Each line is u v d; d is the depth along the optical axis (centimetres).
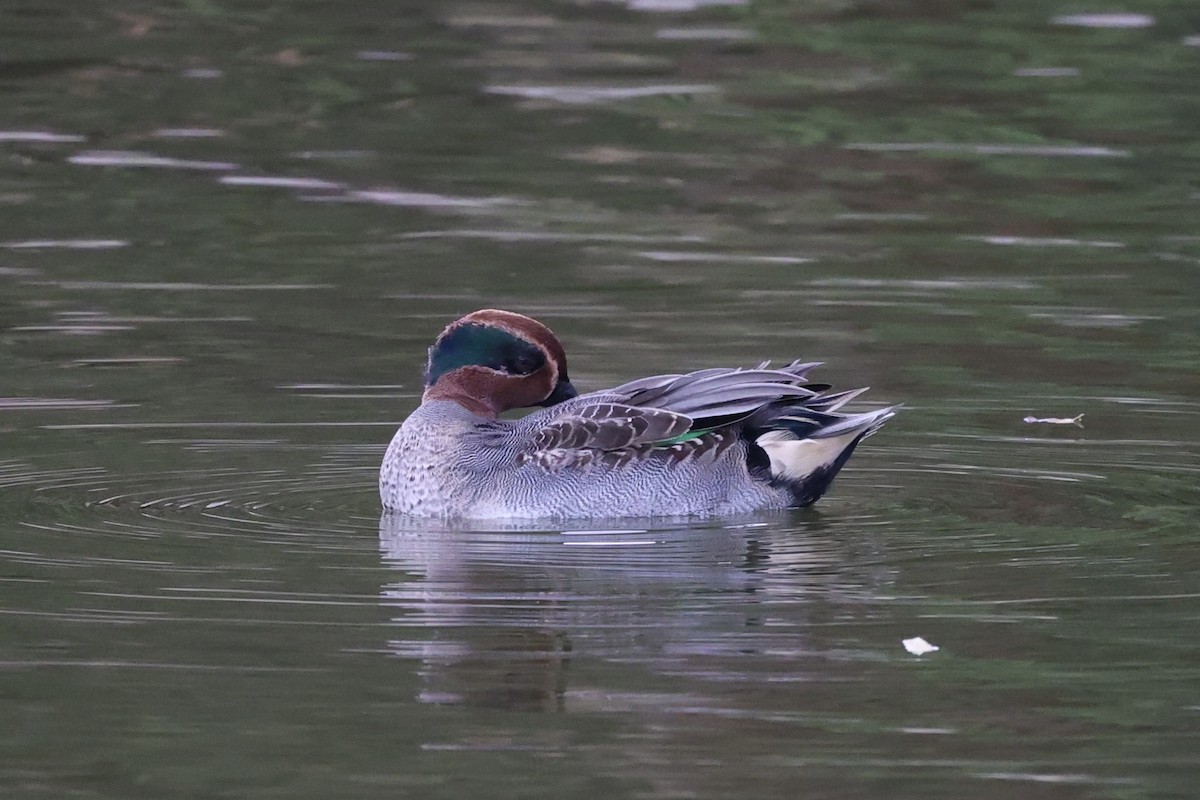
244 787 802
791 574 1095
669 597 1048
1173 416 1480
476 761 827
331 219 2059
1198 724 870
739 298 1794
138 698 895
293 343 1666
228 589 1055
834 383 1552
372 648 960
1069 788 805
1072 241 1998
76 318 1725
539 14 2784
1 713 877
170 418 1465
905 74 2539
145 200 2111
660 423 1234
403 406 1513
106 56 2623
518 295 1800
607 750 841
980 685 913
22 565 1098
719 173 2227
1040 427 1452
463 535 1188
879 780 814
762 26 2739
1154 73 2509
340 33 2727
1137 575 1088
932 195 2158
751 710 884
